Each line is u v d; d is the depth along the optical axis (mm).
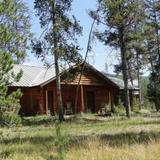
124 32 43562
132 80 68562
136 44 53906
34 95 45844
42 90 45719
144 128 27156
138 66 62188
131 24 43344
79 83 48844
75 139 19422
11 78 16078
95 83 51688
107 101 53938
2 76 14094
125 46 45469
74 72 41969
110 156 12844
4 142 20062
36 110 45562
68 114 47812
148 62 62344
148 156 12547
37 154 15109
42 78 46344
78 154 13812
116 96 55188
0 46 14320
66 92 49625
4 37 14195
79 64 41969
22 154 15258
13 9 14648
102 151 13438
